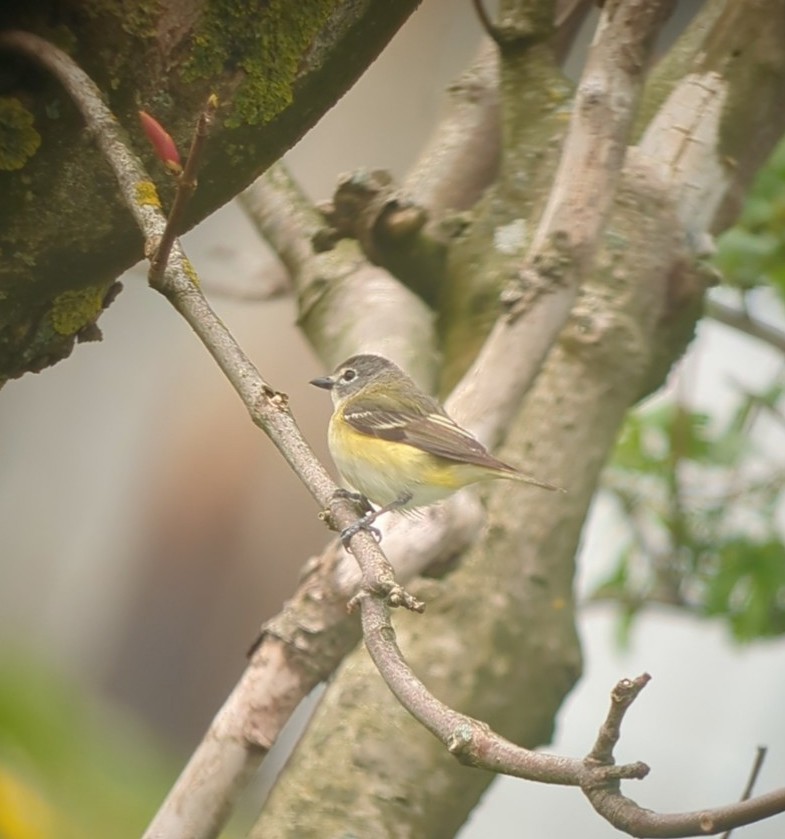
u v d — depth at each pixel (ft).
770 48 33.45
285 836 28.89
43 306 21.17
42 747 27.02
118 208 20.30
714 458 40.81
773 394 41.86
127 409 80.59
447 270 35.06
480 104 38.65
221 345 19.34
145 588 78.38
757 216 39.37
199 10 19.60
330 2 20.17
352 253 35.47
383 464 28.96
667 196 32.71
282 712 26.17
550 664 31.07
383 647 16.88
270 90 20.42
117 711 74.13
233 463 78.33
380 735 29.37
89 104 18.94
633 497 41.83
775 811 12.91
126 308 79.87
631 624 42.22
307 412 76.18
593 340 31.99
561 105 34.40
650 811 13.41
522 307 26.35
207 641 77.71
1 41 19.11
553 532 31.42
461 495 28.78
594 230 26.02
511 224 34.50
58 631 78.64
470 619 30.76
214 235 68.69
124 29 19.42
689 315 33.37
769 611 41.22
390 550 26.91
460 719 15.29
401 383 30.68
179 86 19.94
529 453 31.73
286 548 77.92
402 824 28.89
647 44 25.62
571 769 13.89
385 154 69.41
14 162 19.54
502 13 34.55
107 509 79.61
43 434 80.64
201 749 26.22
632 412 42.16
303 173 69.87
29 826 23.61
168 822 25.94
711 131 33.24
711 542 41.27
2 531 79.61
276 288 43.06
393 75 69.00
